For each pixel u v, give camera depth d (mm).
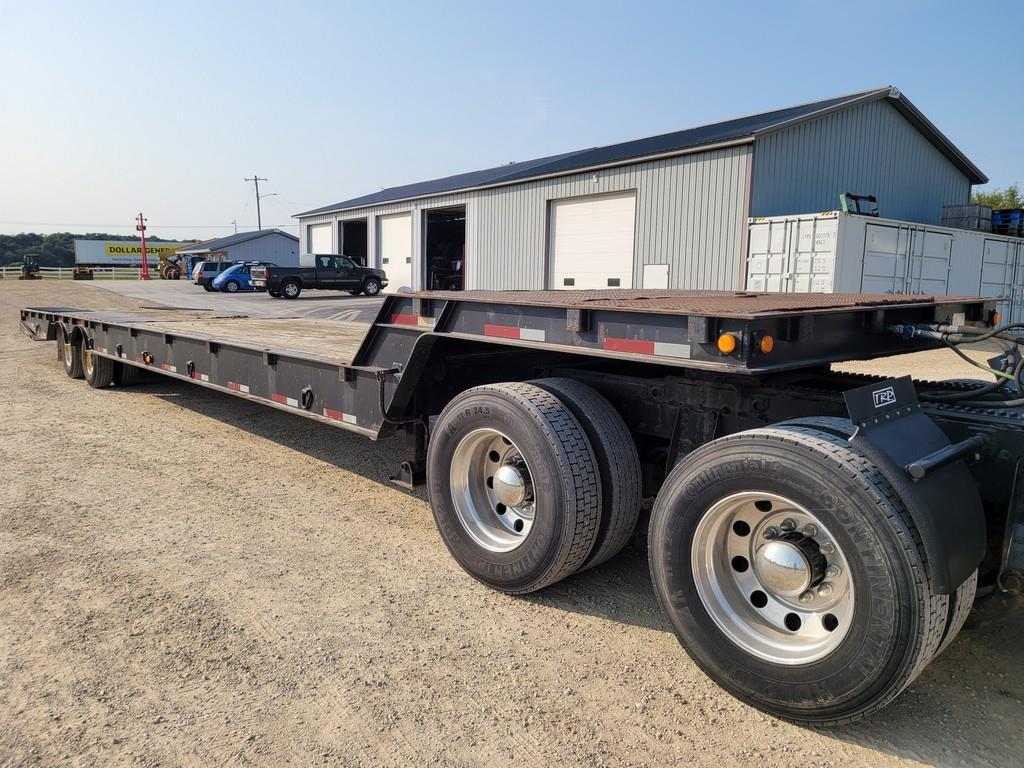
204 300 28328
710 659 2576
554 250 21641
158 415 7375
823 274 15047
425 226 28156
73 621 3078
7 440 6266
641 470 3336
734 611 2559
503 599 3354
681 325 2568
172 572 3596
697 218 17422
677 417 3193
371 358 4203
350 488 5012
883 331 3053
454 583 3518
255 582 3494
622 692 2621
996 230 22016
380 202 30344
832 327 2826
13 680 2641
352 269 30141
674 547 2631
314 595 3365
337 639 2965
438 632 3037
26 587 3402
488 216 24031
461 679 2688
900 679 2141
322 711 2482
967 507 2279
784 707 2400
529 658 2844
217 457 5781
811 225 15172
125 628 3025
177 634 2984
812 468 2252
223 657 2814
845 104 17844
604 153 22875
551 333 3078
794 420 2572
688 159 17500
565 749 2301
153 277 66375
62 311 10125
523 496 3256
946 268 18234
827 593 2367
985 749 2324
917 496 2148
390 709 2498
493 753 2277
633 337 2744
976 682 2709
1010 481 2471
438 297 3625
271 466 5539
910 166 21078
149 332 7059
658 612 3246
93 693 2564
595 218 20281
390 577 3580
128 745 2289
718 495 2494
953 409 2691
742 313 2365
